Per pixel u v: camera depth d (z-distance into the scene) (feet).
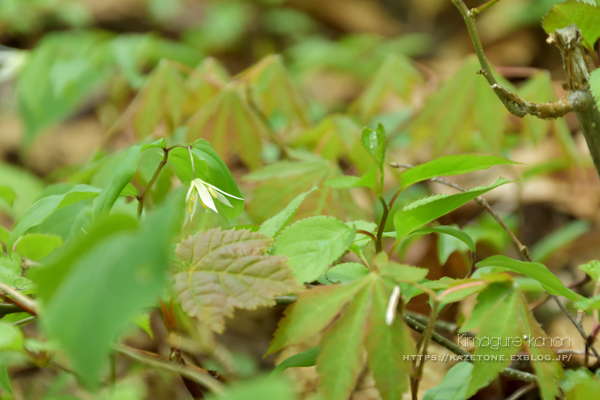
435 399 3.40
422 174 3.31
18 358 3.78
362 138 3.27
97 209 3.34
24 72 6.09
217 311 3.26
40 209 3.41
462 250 3.91
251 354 4.29
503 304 3.28
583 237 4.75
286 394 3.05
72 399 3.31
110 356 3.41
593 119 3.48
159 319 4.27
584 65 3.47
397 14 12.80
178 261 3.31
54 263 3.07
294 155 4.38
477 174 6.00
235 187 3.46
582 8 3.48
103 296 3.02
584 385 3.35
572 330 3.90
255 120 4.40
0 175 5.93
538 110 3.47
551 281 3.32
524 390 3.53
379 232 3.33
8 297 3.40
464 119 4.52
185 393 3.88
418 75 5.56
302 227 3.35
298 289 3.27
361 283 3.27
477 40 3.43
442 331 3.89
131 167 3.35
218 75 5.32
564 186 5.68
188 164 3.46
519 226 4.85
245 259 3.30
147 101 4.61
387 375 3.22
